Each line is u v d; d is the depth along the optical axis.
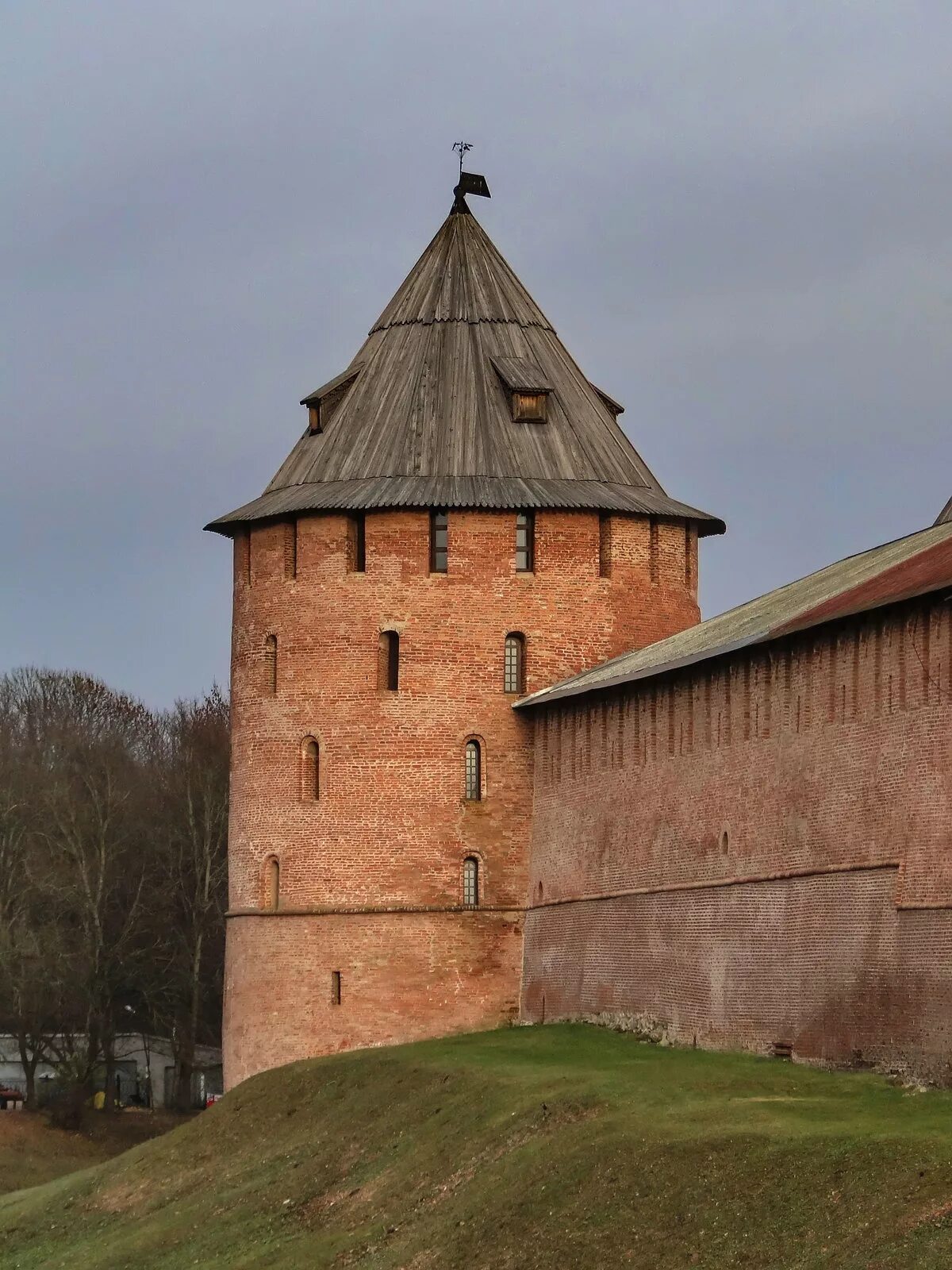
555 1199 48.19
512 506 76.06
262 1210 57.91
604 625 76.88
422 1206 52.84
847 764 56.72
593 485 78.06
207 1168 63.97
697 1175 45.97
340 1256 51.75
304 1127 63.91
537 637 76.25
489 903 75.31
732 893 61.75
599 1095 53.97
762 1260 41.97
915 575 55.31
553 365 80.56
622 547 77.50
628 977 67.62
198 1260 55.75
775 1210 43.38
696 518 78.75
